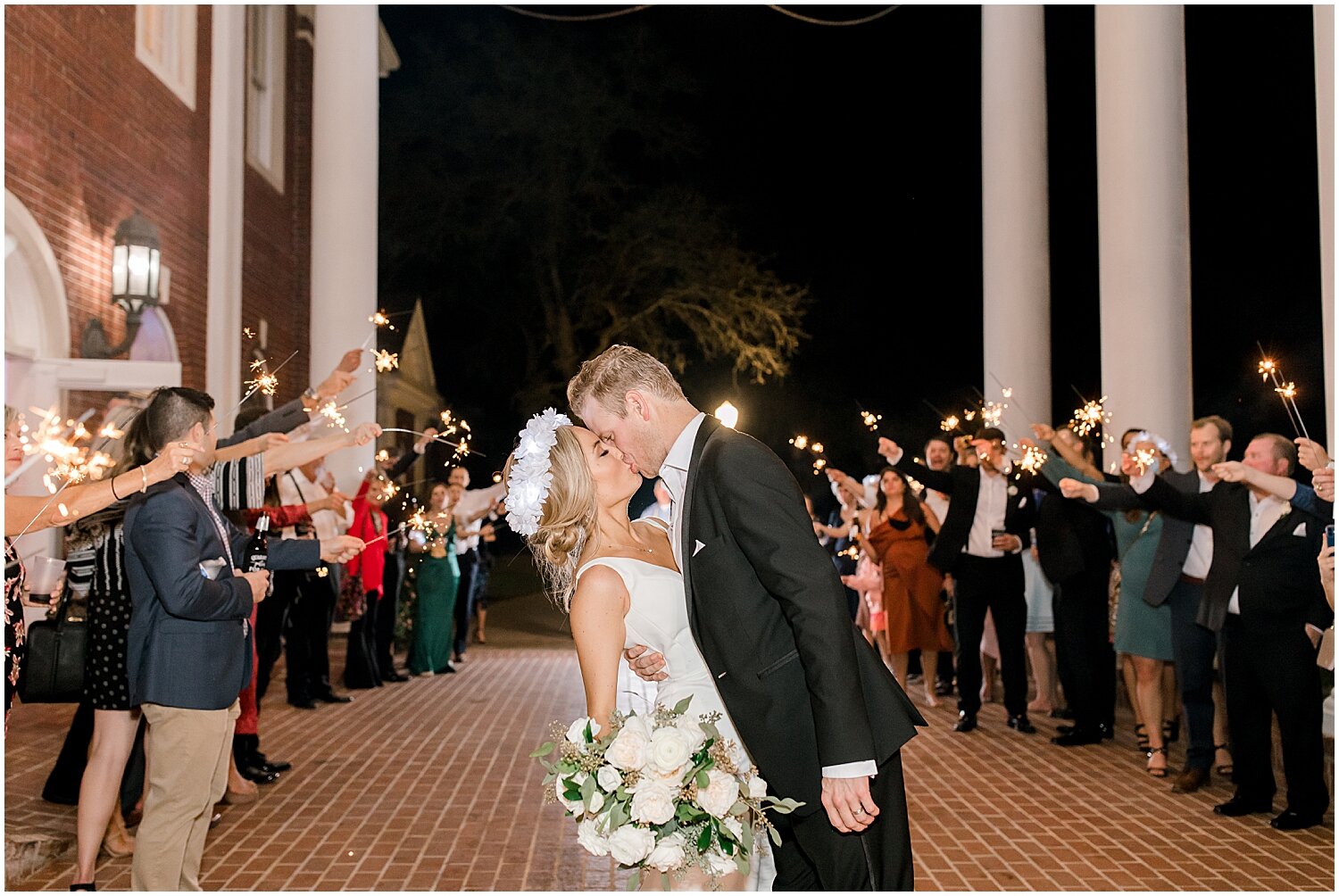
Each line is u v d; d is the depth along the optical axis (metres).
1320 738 5.37
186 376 11.10
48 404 8.13
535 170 27.17
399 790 6.07
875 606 9.45
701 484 2.66
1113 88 9.70
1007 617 7.93
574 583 2.74
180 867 3.74
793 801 2.53
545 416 2.81
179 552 3.66
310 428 6.44
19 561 3.99
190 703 3.71
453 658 11.59
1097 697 7.50
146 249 9.34
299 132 15.90
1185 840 5.17
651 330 26.80
